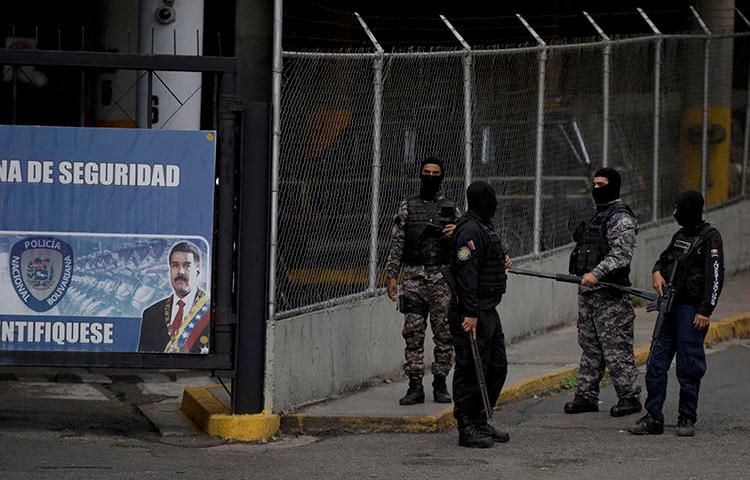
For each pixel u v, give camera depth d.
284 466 18.33
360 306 23.52
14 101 19.78
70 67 19.78
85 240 19.95
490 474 17.72
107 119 30.73
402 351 25.12
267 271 20.53
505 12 46.06
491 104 27.39
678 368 20.19
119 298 20.00
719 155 37.66
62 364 19.95
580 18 46.97
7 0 36.81
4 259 19.86
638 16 47.41
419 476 17.62
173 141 19.98
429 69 25.22
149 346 20.06
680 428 20.20
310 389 21.91
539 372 24.72
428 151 25.31
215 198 20.23
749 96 39.09
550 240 30.33
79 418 21.69
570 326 31.06
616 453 19.03
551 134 29.98
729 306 32.34
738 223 38.78
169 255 20.05
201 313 20.14
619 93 32.56
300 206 21.69
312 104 21.86
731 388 24.11
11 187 19.83
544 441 19.92
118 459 18.59
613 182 21.38
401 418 20.86
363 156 23.52
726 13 38.25
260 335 20.52
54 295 19.92
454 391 19.56
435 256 21.67
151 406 22.89
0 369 20.14
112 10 34.22
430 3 45.31
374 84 23.62
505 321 28.06
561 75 30.08
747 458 18.67
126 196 19.95
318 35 40.19
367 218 23.80
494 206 19.42
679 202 20.31
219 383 23.19
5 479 17.05
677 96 35.50
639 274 33.53
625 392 21.55
